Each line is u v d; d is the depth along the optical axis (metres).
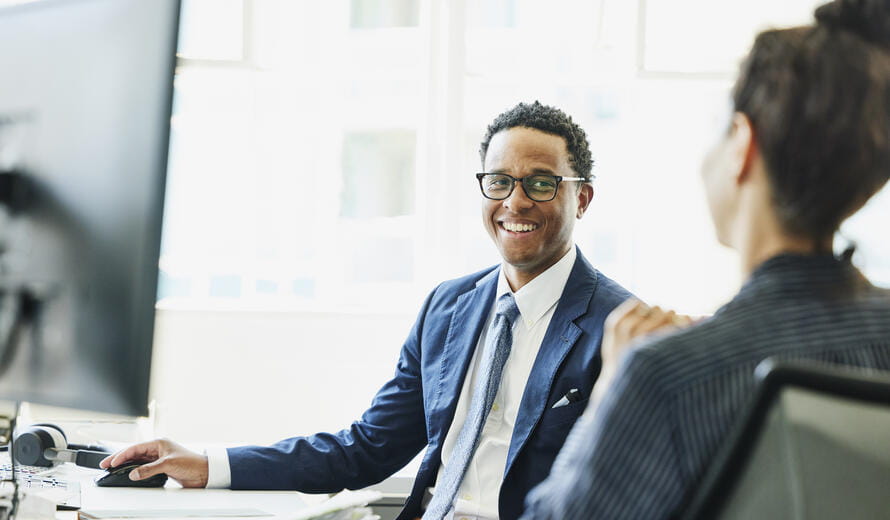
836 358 0.71
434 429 1.73
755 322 0.72
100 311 0.93
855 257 0.78
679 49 3.58
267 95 3.72
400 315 3.49
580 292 1.69
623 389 0.70
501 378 1.69
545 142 1.77
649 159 3.68
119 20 0.96
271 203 3.75
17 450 1.54
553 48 3.65
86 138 0.96
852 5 0.76
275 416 3.46
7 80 1.03
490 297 1.79
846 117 0.72
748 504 0.65
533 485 1.58
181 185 3.71
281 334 3.48
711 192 0.81
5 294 0.99
